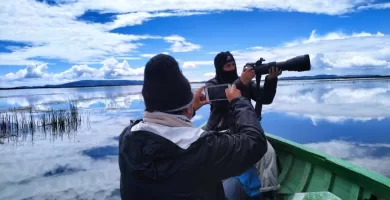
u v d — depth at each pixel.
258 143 1.37
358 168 2.99
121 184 1.39
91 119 25.05
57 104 50.00
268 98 2.49
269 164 3.16
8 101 80.62
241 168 1.34
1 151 13.19
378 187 2.67
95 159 11.62
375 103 40.78
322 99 50.72
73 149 13.48
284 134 19.16
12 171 9.93
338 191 3.18
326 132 19.44
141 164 1.26
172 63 1.31
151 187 1.26
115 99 65.56
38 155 12.37
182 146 1.25
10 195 7.81
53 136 16.95
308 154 3.67
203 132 1.32
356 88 92.69
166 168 1.23
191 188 1.27
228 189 2.61
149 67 1.30
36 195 7.73
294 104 40.91
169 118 1.30
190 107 1.39
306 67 2.11
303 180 3.67
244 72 2.01
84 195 7.73
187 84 1.35
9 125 19.69
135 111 32.34
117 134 17.39
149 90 1.30
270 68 2.24
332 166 3.27
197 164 1.24
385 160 12.69
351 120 24.81
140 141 1.28
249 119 1.48
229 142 1.32
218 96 1.98
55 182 8.77
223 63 2.87
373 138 17.25
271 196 3.23
